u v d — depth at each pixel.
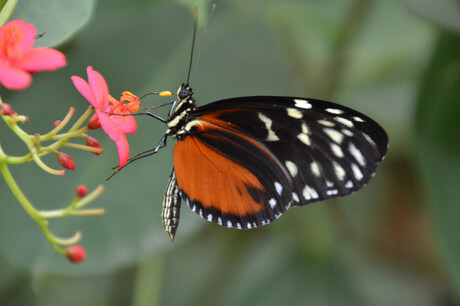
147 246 0.71
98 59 0.72
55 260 0.70
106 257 0.70
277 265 0.75
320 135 0.68
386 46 0.76
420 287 0.76
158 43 0.72
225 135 0.69
